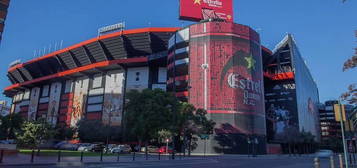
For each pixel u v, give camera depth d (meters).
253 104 73.81
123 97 98.69
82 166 20.00
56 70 122.88
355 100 9.38
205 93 71.94
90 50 102.44
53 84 126.81
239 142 68.56
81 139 90.44
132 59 95.38
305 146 112.06
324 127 165.00
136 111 41.06
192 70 75.44
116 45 97.06
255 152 69.31
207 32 76.38
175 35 82.75
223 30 76.31
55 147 59.41
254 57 77.94
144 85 97.56
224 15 81.12
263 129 74.50
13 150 26.77
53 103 121.94
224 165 23.70
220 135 68.50
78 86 114.19
